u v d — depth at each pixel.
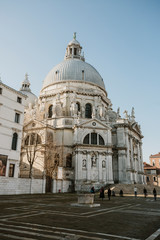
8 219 13.47
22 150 60.03
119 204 25.75
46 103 74.75
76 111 66.00
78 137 58.31
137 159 75.44
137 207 22.61
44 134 59.06
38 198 31.58
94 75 79.94
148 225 12.77
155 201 31.20
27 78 102.75
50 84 77.62
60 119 64.25
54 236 9.66
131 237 9.87
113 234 10.36
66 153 60.31
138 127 80.75
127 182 61.25
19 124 43.69
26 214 15.71
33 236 9.56
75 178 54.47
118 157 64.00
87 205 21.98
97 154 57.69
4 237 9.25
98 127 60.09
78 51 95.75
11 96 42.47
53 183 47.53
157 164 109.19
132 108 80.81
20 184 38.66
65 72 77.94
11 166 40.69
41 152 55.69
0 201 24.97
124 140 64.94
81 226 11.99
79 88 73.31
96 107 72.25
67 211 17.91
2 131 39.47
